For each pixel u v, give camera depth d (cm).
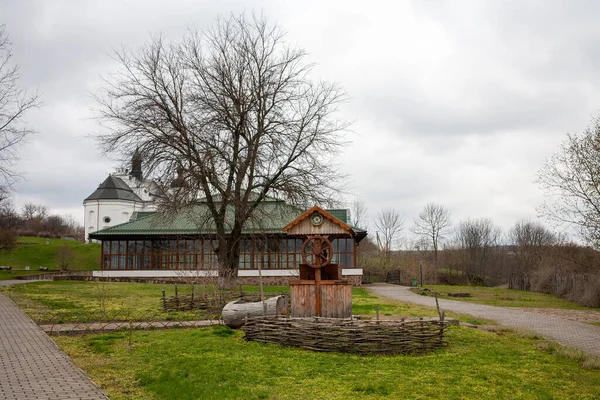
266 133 3459
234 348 1316
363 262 6619
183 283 4031
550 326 1914
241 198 3519
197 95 3412
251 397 894
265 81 3481
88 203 8488
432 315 2095
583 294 3095
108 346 1352
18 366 1098
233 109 3391
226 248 3522
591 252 3070
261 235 3812
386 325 1279
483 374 1067
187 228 4478
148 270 4450
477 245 7038
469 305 2770
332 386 966
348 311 1556
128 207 8575
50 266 6788
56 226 10925
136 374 1055
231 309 1656
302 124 3516
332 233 1611
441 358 1216
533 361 1212
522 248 6556
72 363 1130
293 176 3416
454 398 902
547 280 4250
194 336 1505
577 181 2573
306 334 1303
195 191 3281
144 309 2170
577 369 1144
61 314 1923
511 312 2420
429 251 8144
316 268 1593
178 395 897
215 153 3294
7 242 6612
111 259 4516
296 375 1046
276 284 4206
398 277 5938
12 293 2992
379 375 1047
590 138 2542
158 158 3253
